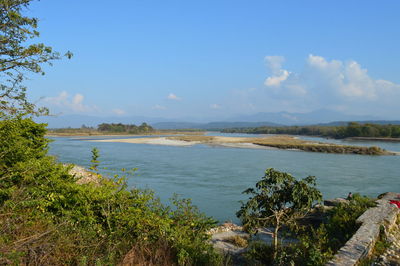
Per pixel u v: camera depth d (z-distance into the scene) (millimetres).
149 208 8078
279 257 7918
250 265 8305
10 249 4734
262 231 12688
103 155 56250
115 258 5973
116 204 7316
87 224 6465
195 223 8328
